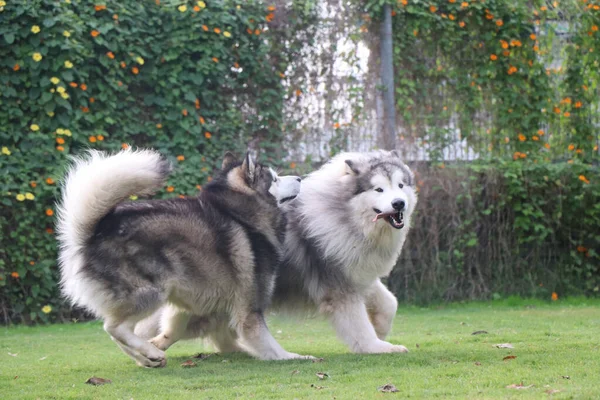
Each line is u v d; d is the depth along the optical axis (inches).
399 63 383.9
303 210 230.4
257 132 370.9
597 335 243.6
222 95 366.3
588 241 391.2
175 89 348.5
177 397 157.2
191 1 350.9
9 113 321.7
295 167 366.3
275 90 371.6
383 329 240.8
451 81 391.5
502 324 291.6
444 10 390.6
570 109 400.2
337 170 233.3
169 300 208.4
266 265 214.8
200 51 353.7
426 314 339.6
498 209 381.1
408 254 372.8
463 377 167.9
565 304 369.1
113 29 337.7
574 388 150.0
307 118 376.2
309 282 228.1
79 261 195.2
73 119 330.3
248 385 170.1
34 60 320.8
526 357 193.9
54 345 261.1
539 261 390.0
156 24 348.8
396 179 225.6
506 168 381.7
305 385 166.4
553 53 402.0
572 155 400.8
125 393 163.8
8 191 317.1
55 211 323.0
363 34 378.6
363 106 378.9
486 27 393.4
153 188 197.2
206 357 223.8
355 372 180.5
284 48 373.7
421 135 385.1
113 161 193.3
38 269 321.4
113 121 336.8
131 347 197.8
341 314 223.0
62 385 176.7
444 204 375.9
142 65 347.9
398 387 158.9
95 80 337.1
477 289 382.0
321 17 377.4
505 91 394.9
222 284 207.5
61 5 327.0
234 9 361.1
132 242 195.2
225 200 214.1
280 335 286.2
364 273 223.9
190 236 202.2
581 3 402.3
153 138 353.1
